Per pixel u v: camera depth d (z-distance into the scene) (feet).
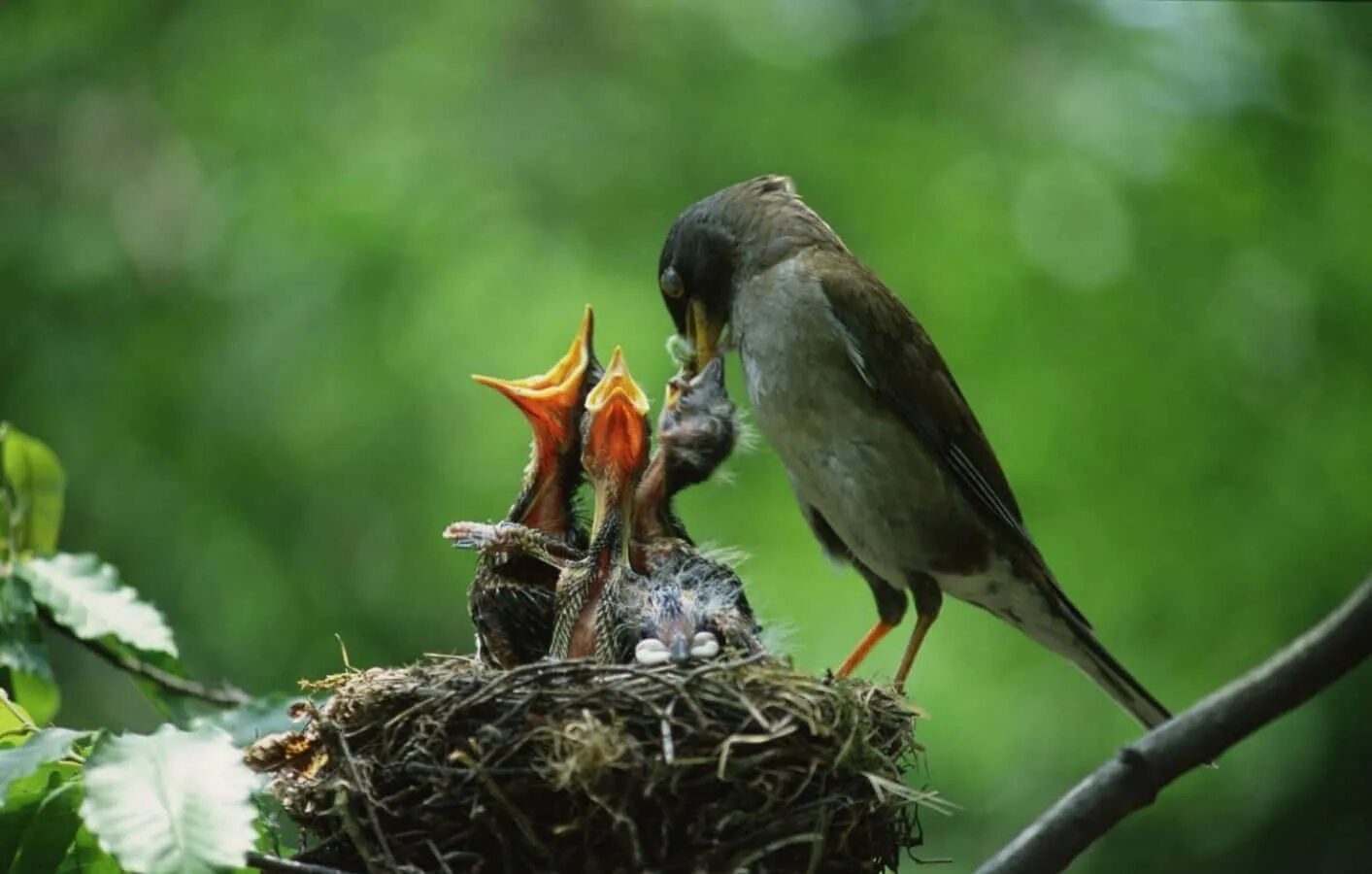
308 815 20.79
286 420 44.27
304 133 48.24
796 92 49.19
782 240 30.12
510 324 44.37
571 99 48.88
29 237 46.50
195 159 48.14
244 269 45.91
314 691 26.61
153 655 25.99
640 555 25.38
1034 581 29.81
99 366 44.78
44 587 24.71
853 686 21.43
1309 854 40.16
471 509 42.55
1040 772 41.01
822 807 20.06
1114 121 47.19
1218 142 46.24
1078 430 43.32
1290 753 40.70
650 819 19.74
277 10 49.96
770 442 29.91
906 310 30.09
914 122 48.44
